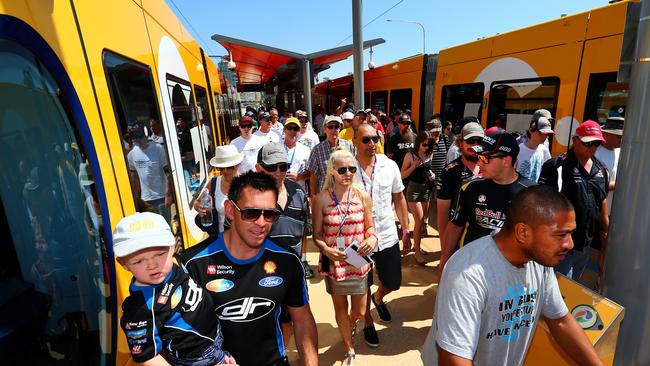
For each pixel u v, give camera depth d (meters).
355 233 2.86
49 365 1.36
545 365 1.94
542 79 5.44
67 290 1.47
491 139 2.56
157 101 2.84
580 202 3.29
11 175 1.35
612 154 3.95
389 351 3.38
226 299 1.64
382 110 12.09
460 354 1.51
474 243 1.67
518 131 5.95
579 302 2.10
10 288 1.30
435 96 8.44
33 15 1.43
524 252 1.53
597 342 1.97
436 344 1.62
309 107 12.38
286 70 19.27
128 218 1.34
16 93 1.35
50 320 1.39
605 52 4.50
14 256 1.34
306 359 1.79
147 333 1.34
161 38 3.28
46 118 1.45
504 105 6.29
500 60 6.31
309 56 12.07
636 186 2.21
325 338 3.60
